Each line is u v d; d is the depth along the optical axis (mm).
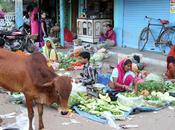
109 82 7672
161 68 10602
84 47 13195
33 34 14164
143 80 8000
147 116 6504
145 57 11578
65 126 5992
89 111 6574
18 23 15875
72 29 16969
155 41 12359
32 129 5387
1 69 5238
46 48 10523
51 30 15961
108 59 11953
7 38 12812
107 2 15133
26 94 5082
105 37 14352
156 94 7293
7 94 7906
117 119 6281
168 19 12047
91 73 8320
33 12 14602
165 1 12094
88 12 15695
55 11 17844
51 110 6797
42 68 4867
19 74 5059
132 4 13422
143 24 13047
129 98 6754
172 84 8180
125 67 7438
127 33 13789
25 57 5250
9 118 6359
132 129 5840
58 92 4531
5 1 15695
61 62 10648
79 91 7281
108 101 6914
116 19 14172
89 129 5848
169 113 6680
